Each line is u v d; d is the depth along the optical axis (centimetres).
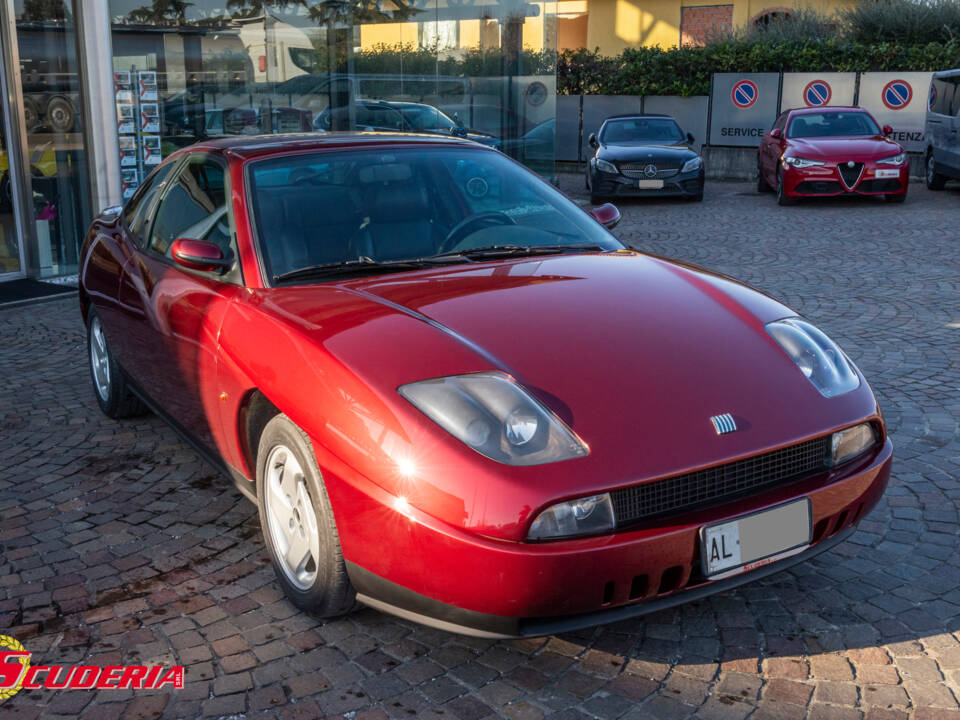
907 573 322
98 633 296
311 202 349
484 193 381
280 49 1053
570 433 243
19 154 874
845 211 1351
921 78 1759
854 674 264
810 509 262
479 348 267
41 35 870
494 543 232
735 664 270
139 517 382
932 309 720
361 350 268
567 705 254
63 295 838
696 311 304
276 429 288
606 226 405
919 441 445
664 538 240
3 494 408
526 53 1297
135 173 946
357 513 254
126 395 483
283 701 259
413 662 276
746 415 260
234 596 317
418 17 1176
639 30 2669
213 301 333
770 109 1897
